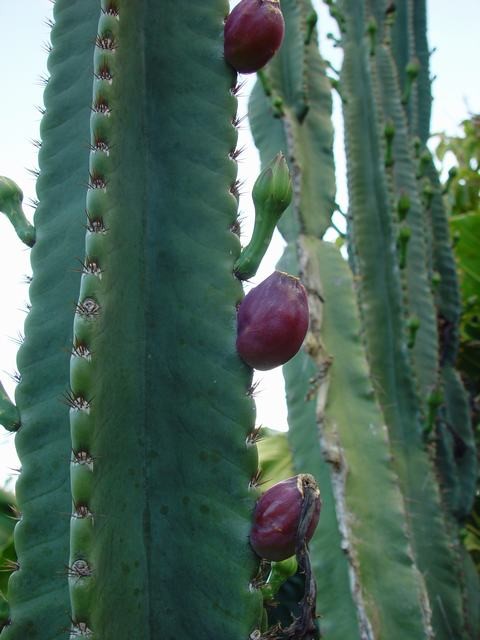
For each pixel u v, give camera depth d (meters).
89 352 0.51
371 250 1.23
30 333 0.58
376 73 1.33
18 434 0.57
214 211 0.59
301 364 1.12
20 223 0.62
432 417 1.14
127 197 0.58
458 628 1.08
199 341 0.57
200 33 0.62
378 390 1.17
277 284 0.56
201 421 0.56
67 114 0.62
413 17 1.48
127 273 0.57
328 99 1.26
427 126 1.45
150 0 0.62
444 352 1.31
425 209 1.32
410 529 1.08
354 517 0.99
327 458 1.00
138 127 0.60
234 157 0.61
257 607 0.54
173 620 0.55
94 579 0.50
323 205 1.20
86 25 0.63
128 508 0.55
